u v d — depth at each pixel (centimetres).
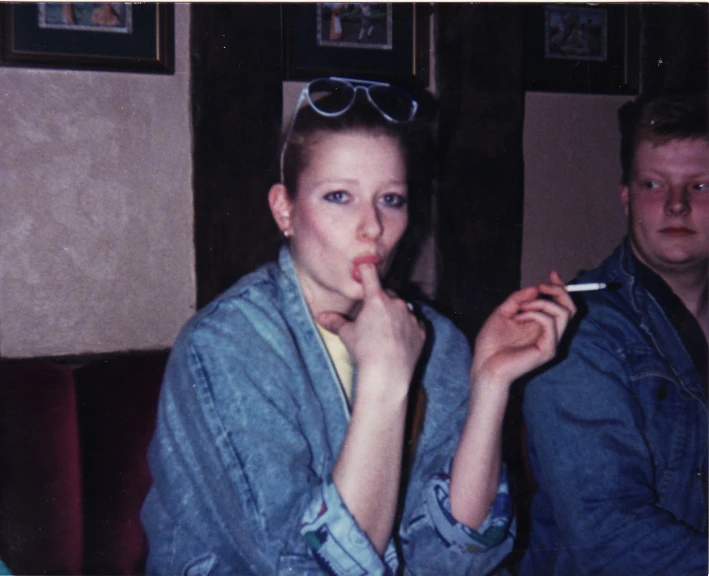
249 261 118
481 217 125
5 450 91
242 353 72
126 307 115
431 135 122
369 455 65
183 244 118
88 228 113
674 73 127
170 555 74
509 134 126
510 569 95
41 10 107
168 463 74
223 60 115
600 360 95
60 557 92
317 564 63
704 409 96
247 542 67
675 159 100
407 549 76
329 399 77
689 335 100
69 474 92
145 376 96
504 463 79
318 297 81
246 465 67
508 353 78
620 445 91
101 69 110
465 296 124
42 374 93
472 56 123
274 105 117
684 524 88
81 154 111
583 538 88
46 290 111
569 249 134
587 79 130
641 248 102
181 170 117
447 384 86
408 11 120
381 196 80
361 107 79
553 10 127
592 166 134
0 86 106
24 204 109
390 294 71
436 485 76
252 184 117
